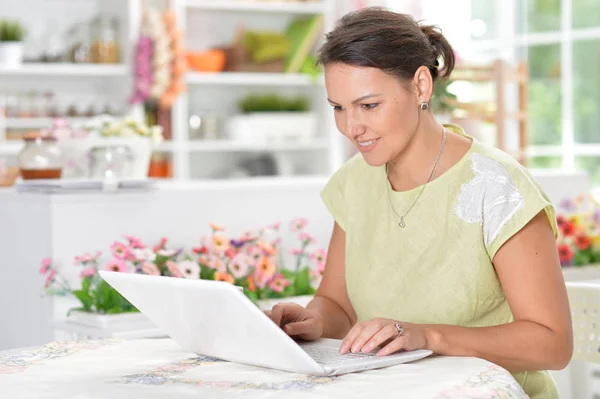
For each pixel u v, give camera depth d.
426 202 1.79
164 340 1.81
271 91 6.58
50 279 2.79
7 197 3.17
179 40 5.57
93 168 3.13
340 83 1.65
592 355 2.10
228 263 2.95
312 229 3.34
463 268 1.75
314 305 1.97
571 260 3.52
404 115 1.67
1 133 5.57
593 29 6.08
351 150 6.41
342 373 1.43
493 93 6.04
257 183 3.39
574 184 4.13
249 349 1.47
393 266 1.82
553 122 6.33
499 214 1.70
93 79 6.03
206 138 6.14
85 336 2.78
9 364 1.60
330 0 6.43
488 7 6.62
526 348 1.61
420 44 1.68
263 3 6.24
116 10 5.89
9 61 5.50
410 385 1.35
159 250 2.88
